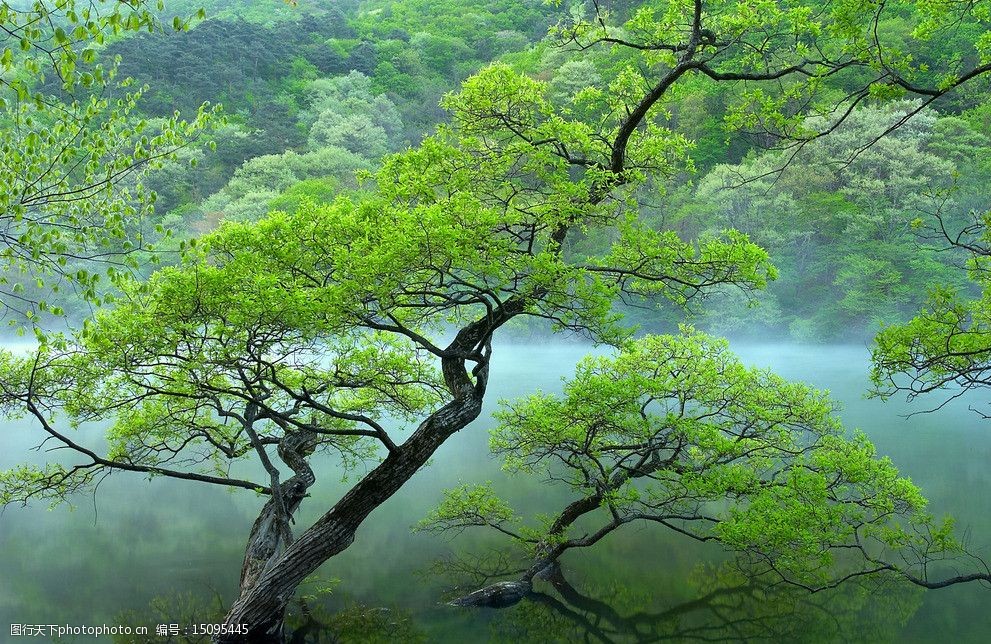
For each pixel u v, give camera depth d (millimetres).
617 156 11336
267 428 14734
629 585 13852
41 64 7102
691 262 10867
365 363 11758
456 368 11344
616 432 12609
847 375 39688
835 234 54156
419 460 10766
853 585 13688
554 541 13539
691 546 15875
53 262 8094
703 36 10562
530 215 11078
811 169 53281
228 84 102688
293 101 106188
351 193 69000
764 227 52531
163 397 12531
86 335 9414
